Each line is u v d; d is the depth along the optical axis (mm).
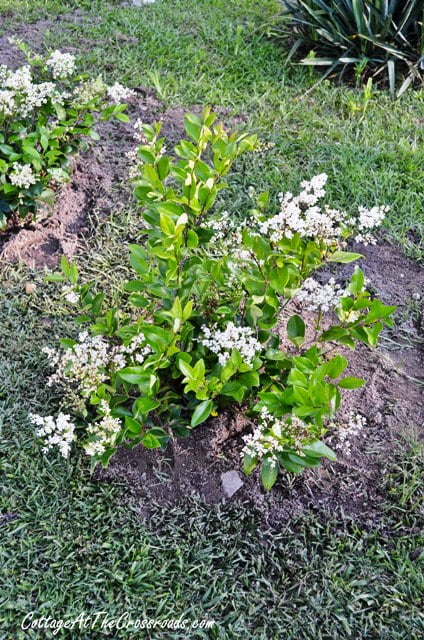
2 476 1405
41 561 1286
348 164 2211
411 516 1345
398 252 1933
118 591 1248
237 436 1454
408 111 2463
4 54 2672
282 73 2680
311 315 1726
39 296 1770
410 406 1545
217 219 1389
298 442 1213
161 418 1449
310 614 1216
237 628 1191
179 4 3176
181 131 2316
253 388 1398
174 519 1342
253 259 1276
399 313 1756
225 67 2680
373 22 2635
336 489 1394
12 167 1828
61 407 1513
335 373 1160
